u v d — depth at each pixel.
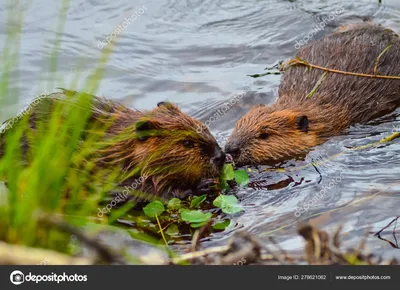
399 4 18.69
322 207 10.56
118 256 7.09
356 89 14.03
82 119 9.69
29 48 15.82
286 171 12.09
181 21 17.98
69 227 7.03
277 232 9.80
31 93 13.79
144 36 17.06
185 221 10.24
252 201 10.93
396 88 14.44
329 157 12.48
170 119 10.94
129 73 15.33
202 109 14.14
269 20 18.02
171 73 15.51
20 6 17.44
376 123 13.91
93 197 9.32
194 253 7.57
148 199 10.84
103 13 18.05
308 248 7.52
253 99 14.59
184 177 11.03
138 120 10.96
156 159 10.77
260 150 12.53
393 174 11.61
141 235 9.79
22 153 9.79
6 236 7.19
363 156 12.39
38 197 7.61
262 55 16.48
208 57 16.31
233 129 13.48
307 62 14.41
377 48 14.63
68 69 15.16
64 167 8.46
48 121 10.13
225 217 10.40
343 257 7.53
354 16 18.05
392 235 9.52
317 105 13.63
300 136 12.88
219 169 11.14
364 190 11.05
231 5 18.77
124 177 10.71
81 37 16.69
